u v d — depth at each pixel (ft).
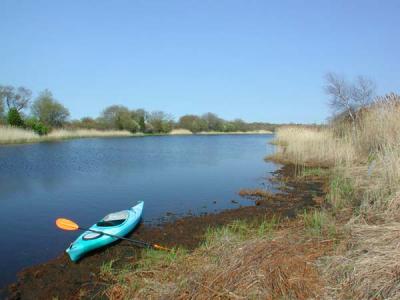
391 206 25.13
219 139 197.16
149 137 208.74
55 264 23.97
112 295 19.63
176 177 58.29
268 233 25.81
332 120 84.23
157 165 73.46
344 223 25.61
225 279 18.11
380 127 49.19
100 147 121.29
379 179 31.30
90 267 23.29
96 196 44.32
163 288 18.81
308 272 18.29
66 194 45.42
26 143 128.57
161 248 24.98
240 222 31.32
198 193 45.73
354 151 56.08
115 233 26.99
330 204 35.12
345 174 42.93
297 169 63.31
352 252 19.27
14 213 36.81
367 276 16.34
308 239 23.02
